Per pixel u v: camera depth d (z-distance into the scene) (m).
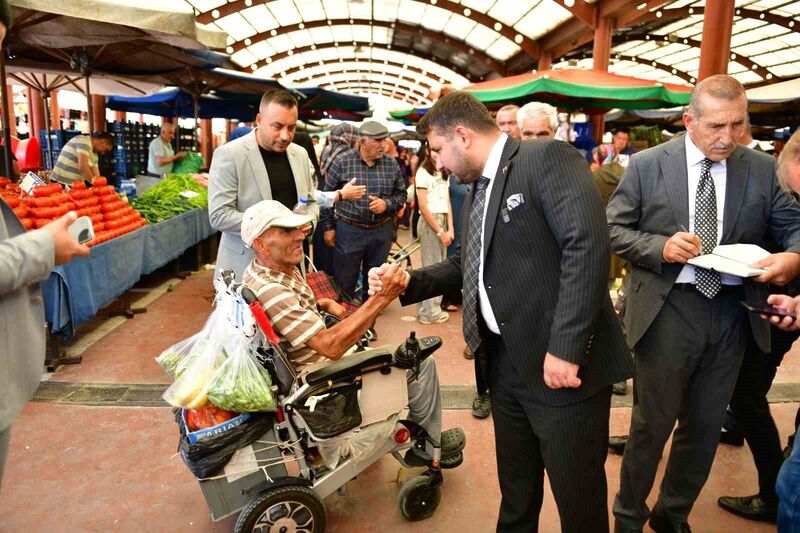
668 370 1.94
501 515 1.94
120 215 4.68
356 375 2.01
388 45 24.09
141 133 10.59
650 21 14.07
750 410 2.23
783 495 1.29
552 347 1.48
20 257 1.18
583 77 5.99
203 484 1.92
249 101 10.80
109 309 4.96
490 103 6.99
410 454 2.32
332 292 2.90
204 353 1.92
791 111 10.41
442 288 2.01
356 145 4.55
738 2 14.10
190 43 5.08
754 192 1.88
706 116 1.76
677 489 2.11
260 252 2.00
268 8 17.00
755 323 1.86
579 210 1.45
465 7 16.28
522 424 1.79
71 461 2.63
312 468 2.06
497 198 1.57
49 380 3.50
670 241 1.82
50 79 10.67
